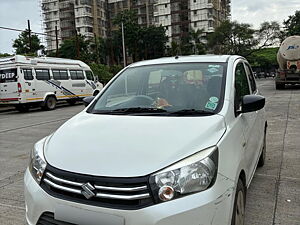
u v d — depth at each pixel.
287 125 8.70
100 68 35.03
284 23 70.38
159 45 72.81
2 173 5.53
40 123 11.92
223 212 2.32
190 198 2.18
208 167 2.29
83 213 2.22
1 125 12.03
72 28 90.12
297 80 21.20
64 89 19.41
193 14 80.81
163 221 2.10
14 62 16.44
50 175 2.43
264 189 4.30
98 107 3.53
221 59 3.77
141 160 2.28
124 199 2.15
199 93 3.29
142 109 3.27
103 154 2.40
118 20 73.69
